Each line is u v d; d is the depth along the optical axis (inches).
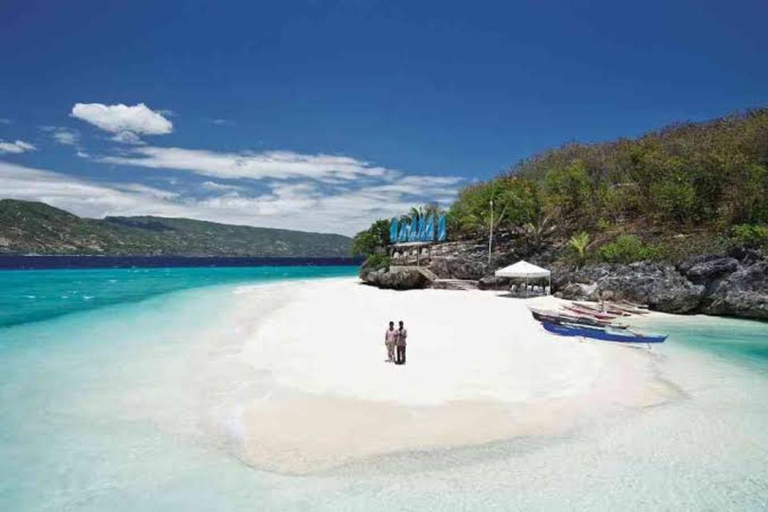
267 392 553.3
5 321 1064.2
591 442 433.1
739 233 1360.7
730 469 388.5
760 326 1090.7
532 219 2130.9
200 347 786.2
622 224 1945.1
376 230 2893.7
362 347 783.1
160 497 340.8
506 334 908.0
